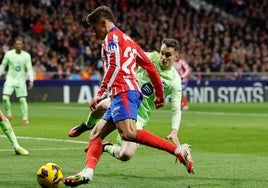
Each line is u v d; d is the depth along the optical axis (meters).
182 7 92.06
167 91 21.45
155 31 83.62
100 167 22.97
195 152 28.20
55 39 77.44
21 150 26.28
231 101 77.31
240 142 32.44
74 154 26.70
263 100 78.50
